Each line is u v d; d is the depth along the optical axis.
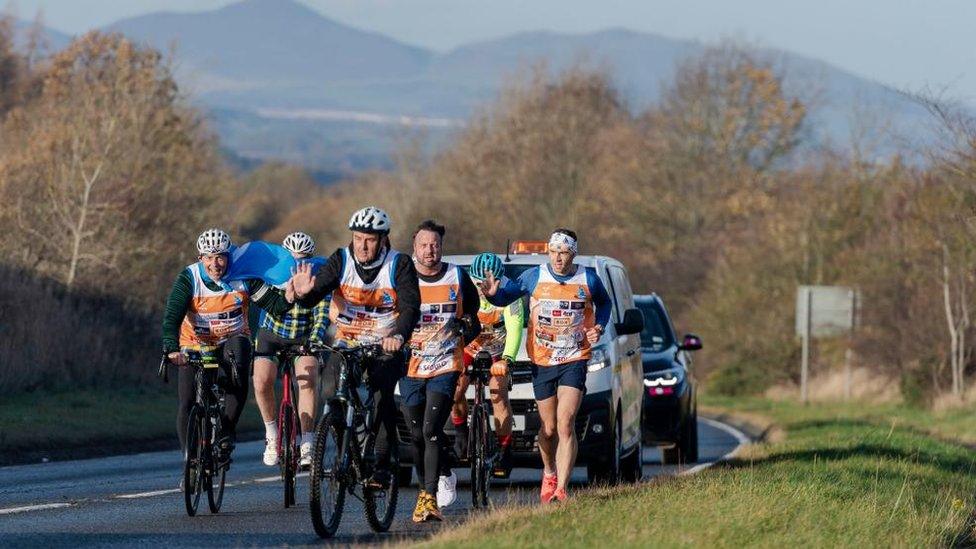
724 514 30.11
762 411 116.31
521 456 41.84
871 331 120.06
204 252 34.62
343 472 30.89
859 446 53.16
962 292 102.81
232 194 127.94
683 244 199.88
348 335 32.09
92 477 48.25
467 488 44.72
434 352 33.03
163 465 54.72
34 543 29.83
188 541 30.39
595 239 195.88
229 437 35.91
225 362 35.31
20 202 94.75
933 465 49.00
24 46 165.88
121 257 97.00
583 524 28.58
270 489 43.66
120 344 91.25
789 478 39.38
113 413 75.69
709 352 162.12
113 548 29.23
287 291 31.83
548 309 36.19
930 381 109.06
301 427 36.62
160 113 111.50
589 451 41.69
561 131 199.88
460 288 32.97
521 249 46.75
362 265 31.52
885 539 30.16
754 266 157.12
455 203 199.62
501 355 37.56
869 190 149.00
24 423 66.56
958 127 69.88
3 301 81.56
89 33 139.75
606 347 42.91
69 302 88.75
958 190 84.81
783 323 151.62
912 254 110.94
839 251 148.75
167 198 105.75
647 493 34.03
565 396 36.09
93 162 98.56
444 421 33.16
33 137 107.62
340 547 28.81
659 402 57.06
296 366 36.78
